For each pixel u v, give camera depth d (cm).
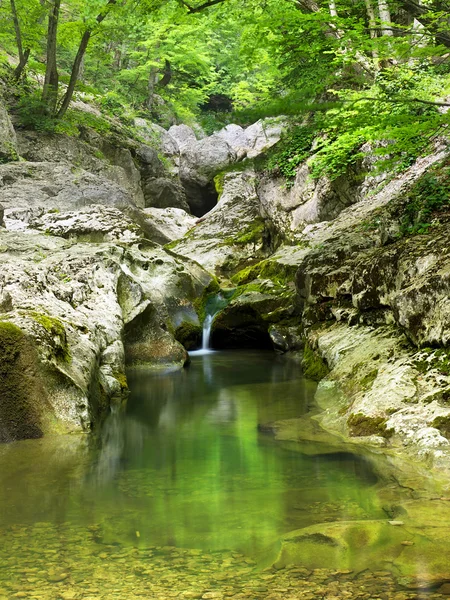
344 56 902
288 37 1067
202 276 1339
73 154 2425
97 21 2431
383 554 319
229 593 287
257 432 620
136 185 2659
